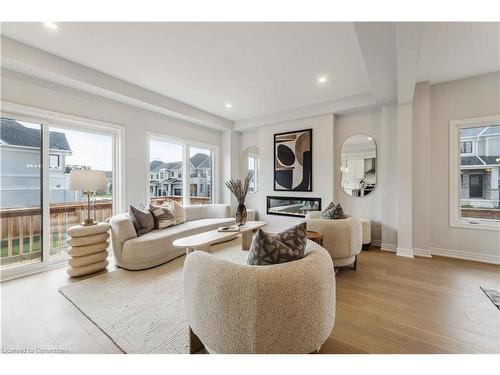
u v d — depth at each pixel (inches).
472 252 124.6
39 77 106.7
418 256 131.6
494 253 119.5
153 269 111.2
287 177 183.3
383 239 145.8
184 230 133.7
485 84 121.2
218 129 210.4
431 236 135.9
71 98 118.3
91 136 132.6
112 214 141.3
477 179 126.7
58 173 119.3
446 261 122.5
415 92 133.7
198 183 200.5
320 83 131.4
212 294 45.2
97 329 65.1
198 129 194.9
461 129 130.1
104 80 120.0
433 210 134.8
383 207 145.9
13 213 104.7
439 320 69.4
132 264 109.0
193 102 163.3
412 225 134.8
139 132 150.9
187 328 65.4
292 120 179.9
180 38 90.0
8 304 78.4
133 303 79.0
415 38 73.3
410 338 61.4
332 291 51.0
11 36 89.0
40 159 111.7
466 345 58.5
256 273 42.0
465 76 123.6
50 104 111.0
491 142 123.2
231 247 146.3
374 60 92.4
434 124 134.0
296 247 52.8
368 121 155.9
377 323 68.1
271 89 140.0
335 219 114.5
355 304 78.8
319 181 168.1
